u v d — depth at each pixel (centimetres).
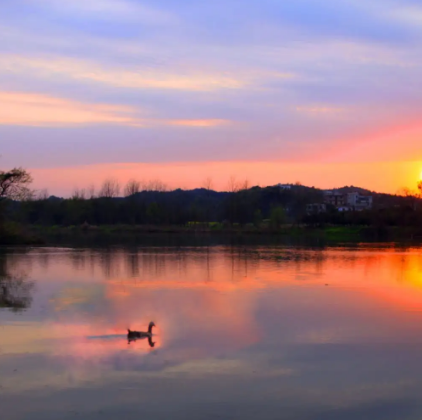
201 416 1483
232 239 10681
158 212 14825
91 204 15225
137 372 1806
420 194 14588
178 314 2714
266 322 2555
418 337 2297
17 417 1465
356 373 1838
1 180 8312
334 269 4984
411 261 5975
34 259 5809
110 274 4422
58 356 1966
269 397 1620
